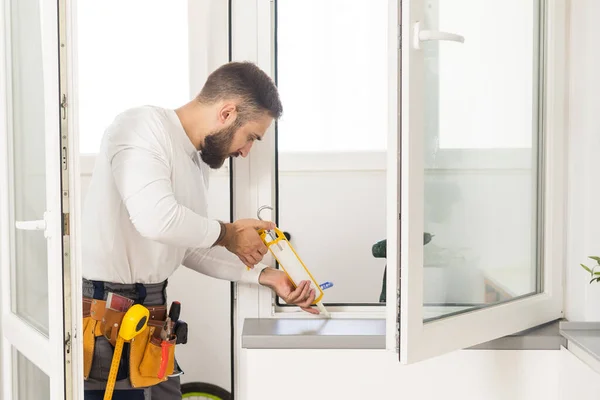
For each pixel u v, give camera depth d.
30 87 1.48
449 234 1.45
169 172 1.66
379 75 2.84
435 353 1.39
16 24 1.60
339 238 2.88
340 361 1.61
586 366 1.42
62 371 1.29
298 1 2.81
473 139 1.50
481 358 1.61
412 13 1.27
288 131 2.86
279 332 1.63
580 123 1.64
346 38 2.83
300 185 2.85
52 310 1.32
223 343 2.80
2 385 1.80
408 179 1.29
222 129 1.71
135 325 1.63
